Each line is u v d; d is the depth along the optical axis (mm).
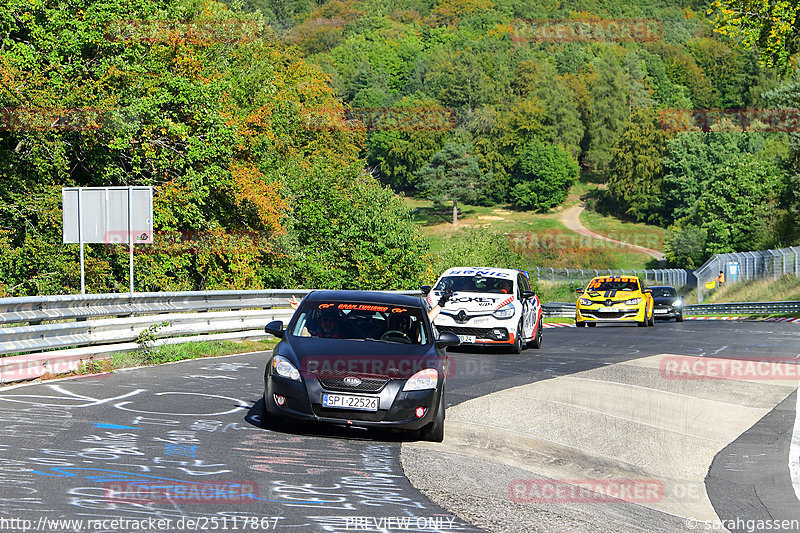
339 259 61375
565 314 84125
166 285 41125
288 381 13297
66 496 9102
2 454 10844
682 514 10938
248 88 55875
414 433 14336
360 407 13086
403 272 62875
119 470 10391
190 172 40688
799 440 15852
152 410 14695
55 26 35188
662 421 17172
